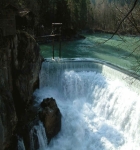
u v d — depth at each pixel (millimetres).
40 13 36219
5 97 9352
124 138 12602
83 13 42844
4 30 10320
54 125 12547
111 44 30203
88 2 41594
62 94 16484
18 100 12172
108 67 16094
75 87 16391
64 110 14336
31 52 13297
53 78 16891
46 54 24828
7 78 10539
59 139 12797
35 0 31219
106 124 13758
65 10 39812
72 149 12656
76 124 13422
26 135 11070
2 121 8828
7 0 10961
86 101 15938
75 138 12969
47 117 11977
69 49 28312
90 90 16078
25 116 12008
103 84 15398
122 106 13547
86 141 12930
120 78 14961
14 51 11367
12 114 9492
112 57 23922
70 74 16547
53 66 16703
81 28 43469
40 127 11695
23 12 14547
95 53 26047
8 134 9438
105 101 14789
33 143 11438
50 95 15828
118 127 13477
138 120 12273
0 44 10234
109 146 12219
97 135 12953
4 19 10289
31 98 14039
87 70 17297
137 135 12195
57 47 29328
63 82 16516
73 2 42094
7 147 10055
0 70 9711
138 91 13281
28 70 12953
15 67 11695
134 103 12922
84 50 27844
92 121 14047
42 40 32188
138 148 11805
